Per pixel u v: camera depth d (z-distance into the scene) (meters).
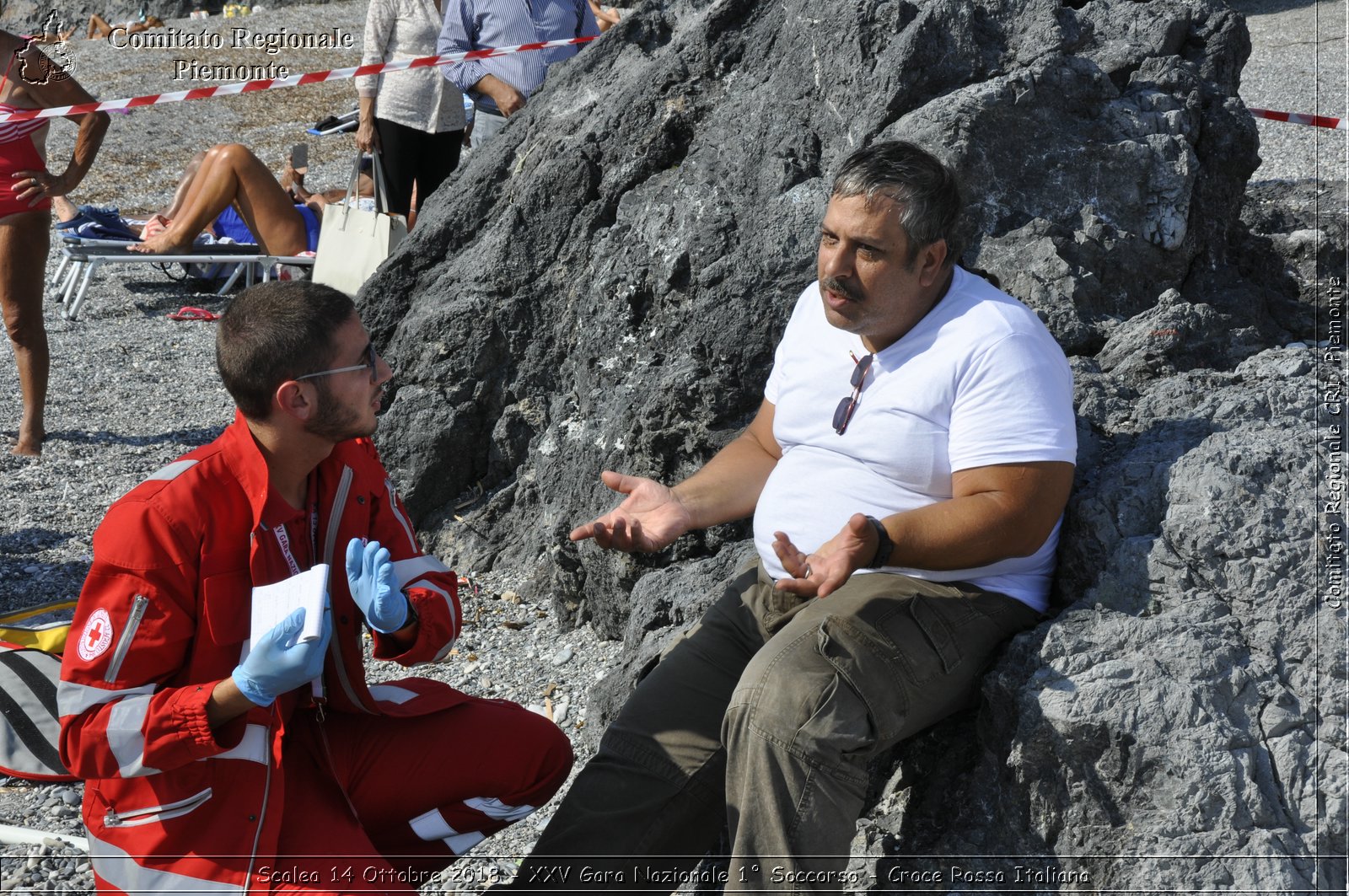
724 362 3.68
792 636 2.43
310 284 2.35
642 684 2.71
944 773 2.62
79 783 3.23
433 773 2.55
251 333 2.26
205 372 7.16
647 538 2.75
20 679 3.40
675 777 2.56
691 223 3.92
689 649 2.71
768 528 2.70
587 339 4.21
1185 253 3.68
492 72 6.50
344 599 2.48
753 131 4.00
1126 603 2.55
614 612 3.91
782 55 4.11
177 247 8.19
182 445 5.98
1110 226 3.57
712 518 2.85
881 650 2.40
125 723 2.20
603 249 4.26
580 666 3.87
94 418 6.34
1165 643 2.40
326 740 2.46
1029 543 2.43
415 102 7.49
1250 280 4.05
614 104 4.52
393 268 4.94
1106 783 2.34
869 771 2.78
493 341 4.55
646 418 3.79
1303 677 2.36
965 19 3.69
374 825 2.57
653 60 4.63
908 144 2.52
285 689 2.20
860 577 2.57
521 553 4.43
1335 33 14.67
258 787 2.29
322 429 2.33
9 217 5.36
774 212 3.77
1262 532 2.47
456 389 4.55
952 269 2.62
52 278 9.23
